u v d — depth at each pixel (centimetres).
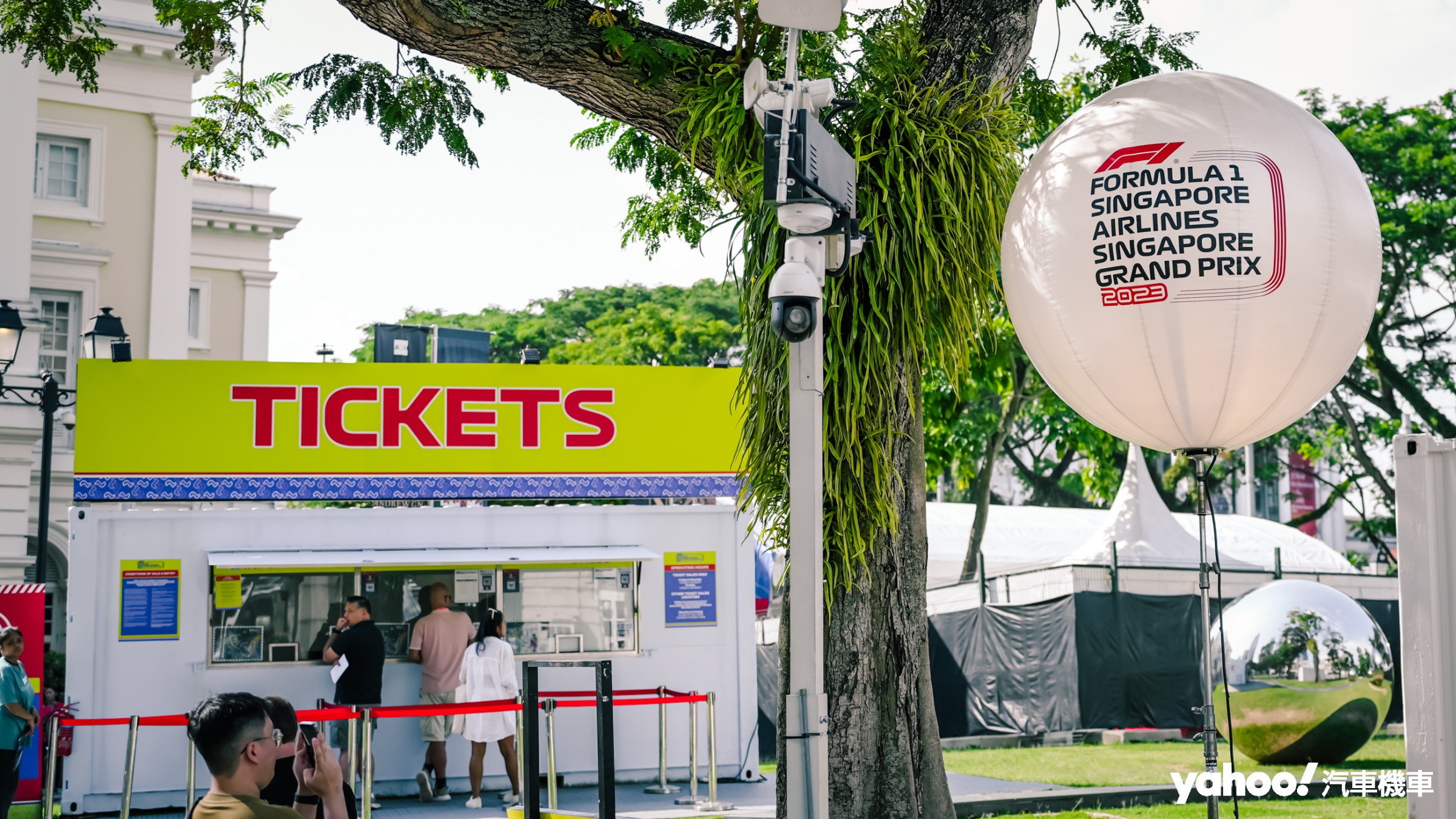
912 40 707
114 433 1084
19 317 1403
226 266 3294
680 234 996
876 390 677
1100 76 875
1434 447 499
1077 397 596
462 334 1219
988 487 2273
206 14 858
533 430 1168
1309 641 1187
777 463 695
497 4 700
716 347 4234
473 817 1009
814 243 522
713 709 1047
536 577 1179
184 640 1088
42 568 1319
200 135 944
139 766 1064
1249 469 3278
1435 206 2625
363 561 1106
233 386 1109
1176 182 539
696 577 1213
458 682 1101
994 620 1673
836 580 690
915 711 699
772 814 995
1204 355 541
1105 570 1636
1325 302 538
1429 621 491
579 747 1164
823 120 665
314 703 1114
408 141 860
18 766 917
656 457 1192
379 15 691
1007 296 611
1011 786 1088
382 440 1134
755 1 730
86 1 892
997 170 701
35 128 2319
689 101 716
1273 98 558
